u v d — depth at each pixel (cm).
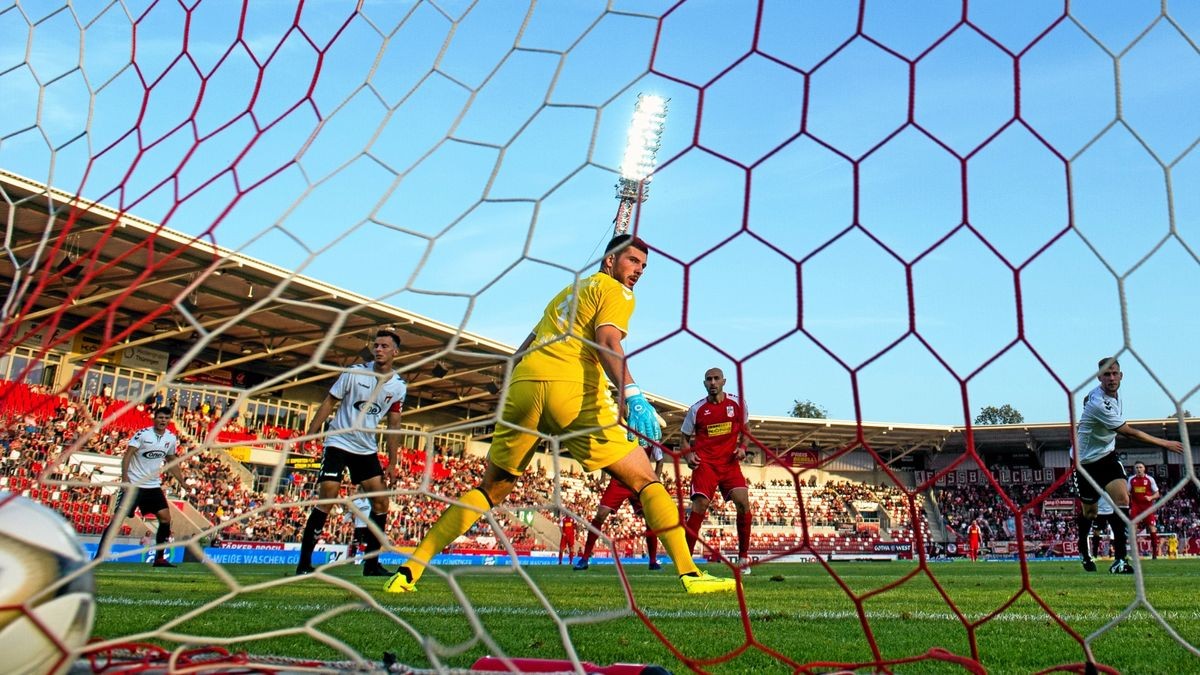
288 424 2931
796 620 337
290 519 2059
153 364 2361
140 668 174
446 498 195
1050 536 3638
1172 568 1044
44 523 161
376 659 230
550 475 2772
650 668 189
